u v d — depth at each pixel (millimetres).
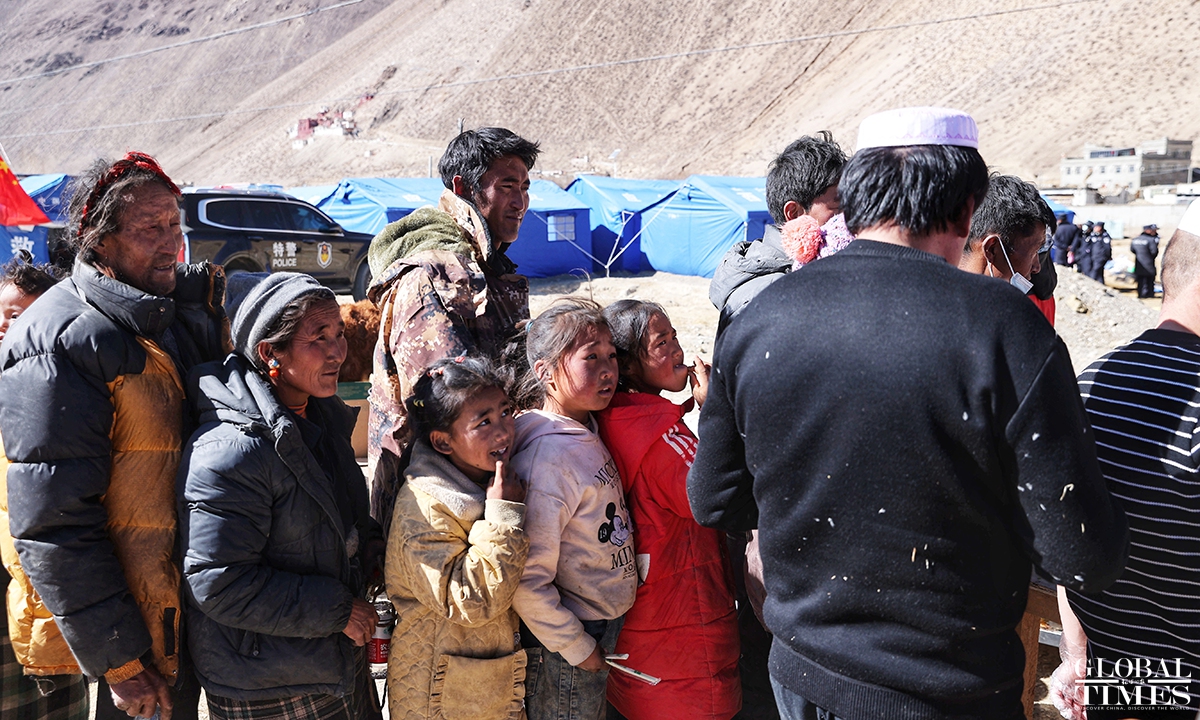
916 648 1544
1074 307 14805
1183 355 1881
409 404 2205
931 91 85438
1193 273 1916
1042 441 1435
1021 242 3029
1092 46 79000
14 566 2301
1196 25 75188
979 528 1527
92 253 2158
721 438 1782
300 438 2133
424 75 141250
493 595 2051
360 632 2207
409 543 2137
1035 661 2617
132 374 2117
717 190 19938
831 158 2725
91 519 2055
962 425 1467
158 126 172125
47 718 2529
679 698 2271
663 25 121625
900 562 1529
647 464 2250
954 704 1560
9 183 11734
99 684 2398
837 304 1578
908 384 1485
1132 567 1906
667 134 105000
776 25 111188
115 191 2104
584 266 21172
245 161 136250
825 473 1563
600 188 22141
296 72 169500
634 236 21578
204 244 12961
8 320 2676
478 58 138375
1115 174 58094
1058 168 66500
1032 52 83125
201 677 2186
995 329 1473
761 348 1641
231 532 2037
